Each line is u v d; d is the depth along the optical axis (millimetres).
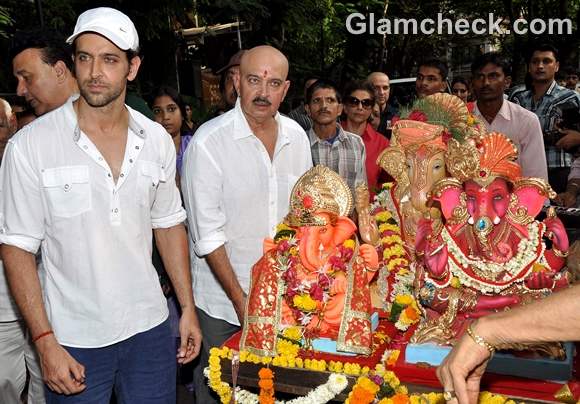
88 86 2307
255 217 3039
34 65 2828
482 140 2412
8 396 3316
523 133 4262
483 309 2363
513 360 2217
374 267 2584
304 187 2580
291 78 11312
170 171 2652
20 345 3285
